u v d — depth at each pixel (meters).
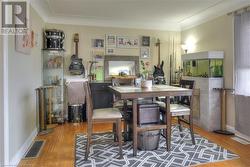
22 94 2.77
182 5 3.79
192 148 2.95
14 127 2.41
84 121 4.61
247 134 3.29
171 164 2.45
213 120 3.79
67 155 2.73
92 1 3.59
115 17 4.66
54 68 4.50
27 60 3.05
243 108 3.35
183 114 3.06
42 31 4.34
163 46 5.33
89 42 4.86
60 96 4.53
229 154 2.72
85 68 4.85
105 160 2.57
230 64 3.66
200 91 4.01
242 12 3.33
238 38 3.41
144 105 2.84
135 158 2.62
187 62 4.51
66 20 4.71
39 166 2.41
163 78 4.91
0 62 2.05
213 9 3.96
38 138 3.44
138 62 5.14
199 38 4.60
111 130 3.92
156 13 4.30
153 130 2.83
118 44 5.02
